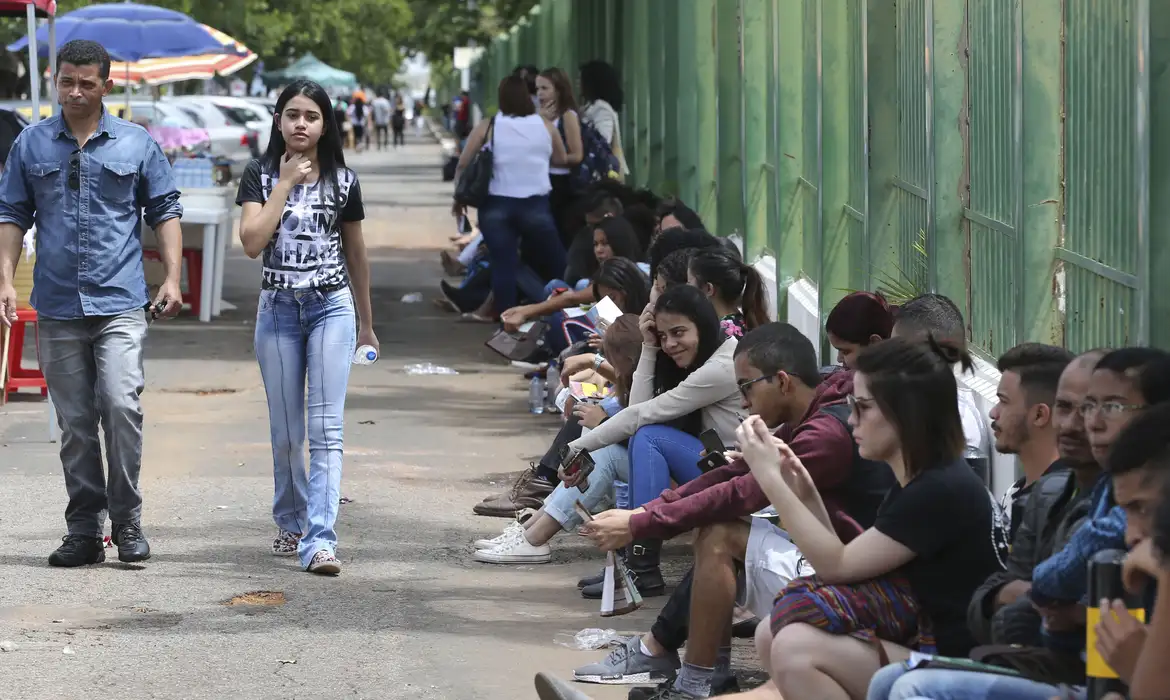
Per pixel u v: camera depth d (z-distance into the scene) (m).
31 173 8.02
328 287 8.18
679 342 7.30
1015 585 4.70
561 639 6.96
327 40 63.66
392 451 11.22
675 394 7.26
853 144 10.71
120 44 19.80
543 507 8.09
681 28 17.17
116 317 8.05
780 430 6.11
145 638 6.93
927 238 8.77
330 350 8.17
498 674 6.46
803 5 12.39
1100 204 6.59
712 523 5.95
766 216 14.28
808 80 12.16
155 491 9.94
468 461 10.91
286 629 7.09
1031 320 7.29
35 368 13.80
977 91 8.25
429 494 9.92
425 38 49.28
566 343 12.29
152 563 8.26
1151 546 3.76
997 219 7.88
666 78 18.62
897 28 9.75
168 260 8.21
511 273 15.97
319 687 6.28
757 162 14.27
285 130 8.07
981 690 4.33
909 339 4.97
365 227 30.88
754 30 14.19
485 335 16.95
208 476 10.38
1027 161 7.23
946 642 4.95
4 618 7.20
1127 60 6.24
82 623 7.16
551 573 8.12
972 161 8.39
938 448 4.91
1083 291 6.86
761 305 8.00
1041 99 7.18
